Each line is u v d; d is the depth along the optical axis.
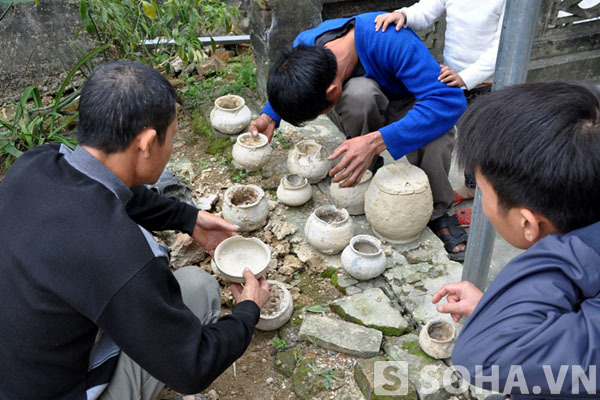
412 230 2.54
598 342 0.94
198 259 2.59
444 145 2.59
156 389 1.72
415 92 2.46
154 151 1.46
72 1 3.99
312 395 2.05
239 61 4.30
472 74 2.45
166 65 4.05
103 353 1.58
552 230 1.08
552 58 4.02
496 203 1.12
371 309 2.31
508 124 1.03
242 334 1.61
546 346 0.96
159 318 1.34
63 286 1.30
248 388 2.12
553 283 1.01
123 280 1.29
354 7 3.67
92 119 1.36
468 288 1.49
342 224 2.48
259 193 2.74
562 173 0.97
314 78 2.19
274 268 2.56
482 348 1.04
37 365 1.39
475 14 2.68
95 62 4.23
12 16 3.90
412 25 2.61
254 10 3.50
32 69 4.15
